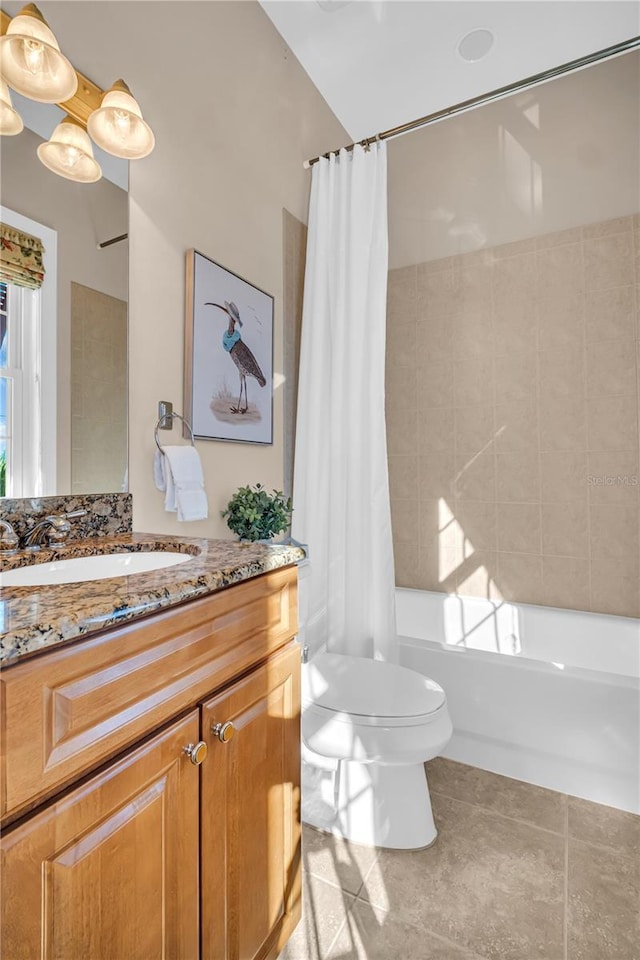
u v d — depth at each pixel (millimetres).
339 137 2529
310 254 2068
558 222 2404
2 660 486
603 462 2314
